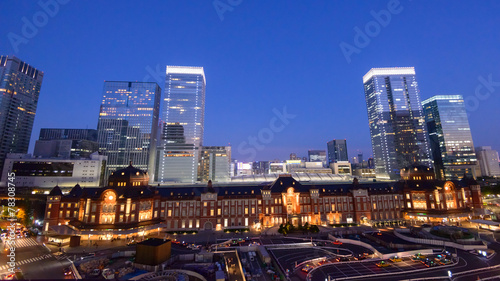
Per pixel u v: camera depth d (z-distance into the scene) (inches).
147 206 4084.6
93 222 3705.7
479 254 2930.6
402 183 5162.4
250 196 4628.4
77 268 2536.9
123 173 4244.6
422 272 2475.4
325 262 2783.0
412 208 4852.4
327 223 4606.3
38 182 7322.8
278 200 4665.4
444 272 2465.6
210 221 4409.5
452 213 4574.3
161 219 4229.8
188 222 4379.9
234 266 2743.6
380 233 3816.4
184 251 3132.4
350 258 2878.9
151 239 2851.9
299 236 3870.6
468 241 3213.6
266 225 4505.4
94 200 3767.2
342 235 3860.7
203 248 3282.5
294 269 2568.9
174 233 4060.0
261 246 3267.7
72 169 7721.5
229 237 3865.7
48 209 4106.8
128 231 3634.4
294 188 4768.7
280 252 3125.0
